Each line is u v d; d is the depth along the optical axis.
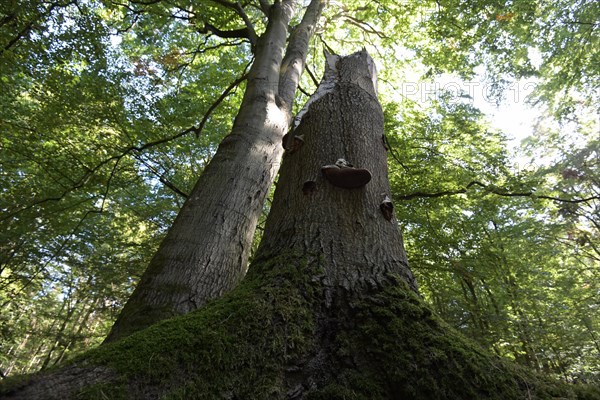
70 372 1.09
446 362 1.27
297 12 11.31
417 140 9.07
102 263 10.05
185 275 2.63
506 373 1.27
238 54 10.95
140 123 7.65
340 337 1.40
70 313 13.01
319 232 1.84
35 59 6.29
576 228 12.62
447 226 8.75
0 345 11.66
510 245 10.95
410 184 8.84
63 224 8.99
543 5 7.36
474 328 8.28
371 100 2.93
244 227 3.27
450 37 8.84
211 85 10.16
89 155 8.00
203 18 7.60
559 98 9.98
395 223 2.11
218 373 1.19
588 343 9.75
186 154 9.89
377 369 1.31
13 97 7.11
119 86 7.10
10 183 9.02
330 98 2.86
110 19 9.48
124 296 10.05
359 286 1.60
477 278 9.13
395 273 1.72
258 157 3.85
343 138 2.43
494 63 8.78
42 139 7.65
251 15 10.41
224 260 2.90
